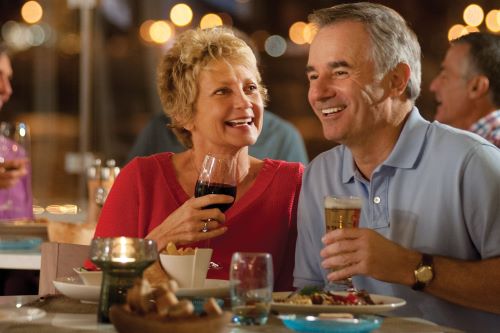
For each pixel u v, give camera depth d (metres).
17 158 4.15
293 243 2.99
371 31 2.57
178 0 8.02
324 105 2.59
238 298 1.98
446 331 1.95
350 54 2.55
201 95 2.96
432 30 7.89
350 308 2.03
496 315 2.47
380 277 2.28
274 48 8.16
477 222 2.47
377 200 2.62
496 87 4.80
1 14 7.61
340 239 2.26
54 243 2.79
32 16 7.25
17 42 7.69
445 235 2.52
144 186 3.04
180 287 2.25
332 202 2.27
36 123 9.49
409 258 2.30
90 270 2.36
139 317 1.70
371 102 2.56
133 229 3.02
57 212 5.05
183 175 3.07
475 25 6.15
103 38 7.80
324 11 2.64
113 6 7.90
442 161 2.54
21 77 9.41
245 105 2.93
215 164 2.55
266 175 3.01
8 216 4.18
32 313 2.04
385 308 2.05
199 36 3.00
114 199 3.05
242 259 1.98
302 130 9.77
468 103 4.84
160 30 6.06
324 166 2.82
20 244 3.78
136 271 1.97
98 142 7.65
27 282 4.18
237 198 2.97
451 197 2.51
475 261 2.36
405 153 2.58
